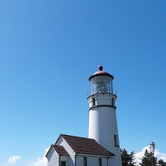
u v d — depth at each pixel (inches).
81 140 1088.2
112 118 1248.2
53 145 964.0
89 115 1306.6
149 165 2116.1
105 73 1321.4
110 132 1202.6
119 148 1221.7
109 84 1339.8
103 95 1261.1
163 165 2327.8
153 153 2198.6
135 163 1932.8
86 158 971.9
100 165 1038.4
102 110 1238.3
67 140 986.1
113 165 1122.0
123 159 1892.2
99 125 1217.4
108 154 1107.3
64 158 932.6
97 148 1105.4
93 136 1222.9
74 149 934.4
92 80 1355.8
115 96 1312.7
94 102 1288.1
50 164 941.2
